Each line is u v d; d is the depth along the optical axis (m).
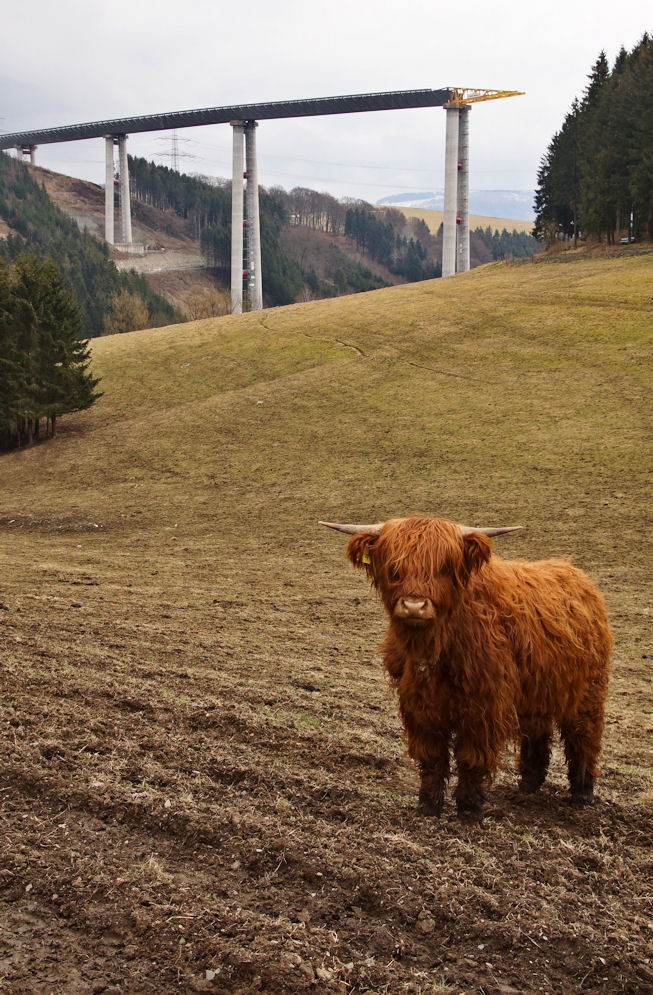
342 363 56.59
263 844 5.17
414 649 5.37
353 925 4.41
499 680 5.45
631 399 41.00
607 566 22.19
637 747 8.73
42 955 4.07
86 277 172.88
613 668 13.14
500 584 5.83
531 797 6.64
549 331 56.28
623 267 74.88
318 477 36.50
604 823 6.14
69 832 5.30
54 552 27.00
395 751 7.48
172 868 4.92
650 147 84.00
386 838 5.32
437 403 45.38
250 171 153.25
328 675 11.14
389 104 143.00
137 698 8.57
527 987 3.98
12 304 50.22
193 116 166.38
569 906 4.67
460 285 79.00
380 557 5.37
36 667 9.88
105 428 49.97
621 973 4.07
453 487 32.69
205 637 13.38
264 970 3.96
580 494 29.89
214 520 31.72
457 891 4.71
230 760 6.70
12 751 6.55
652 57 98.75
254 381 55.78
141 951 4.11
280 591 19.67
